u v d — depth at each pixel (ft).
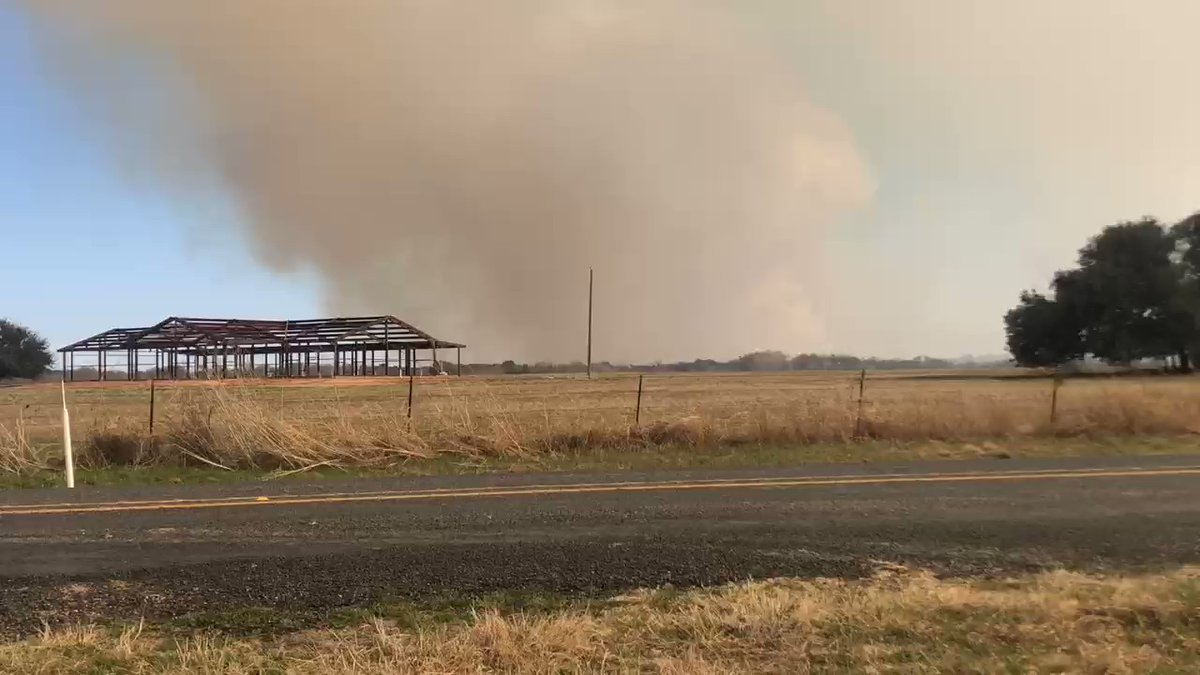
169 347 233.35
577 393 139.13
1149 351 204.54
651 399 116.16
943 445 50.88
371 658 14.26
